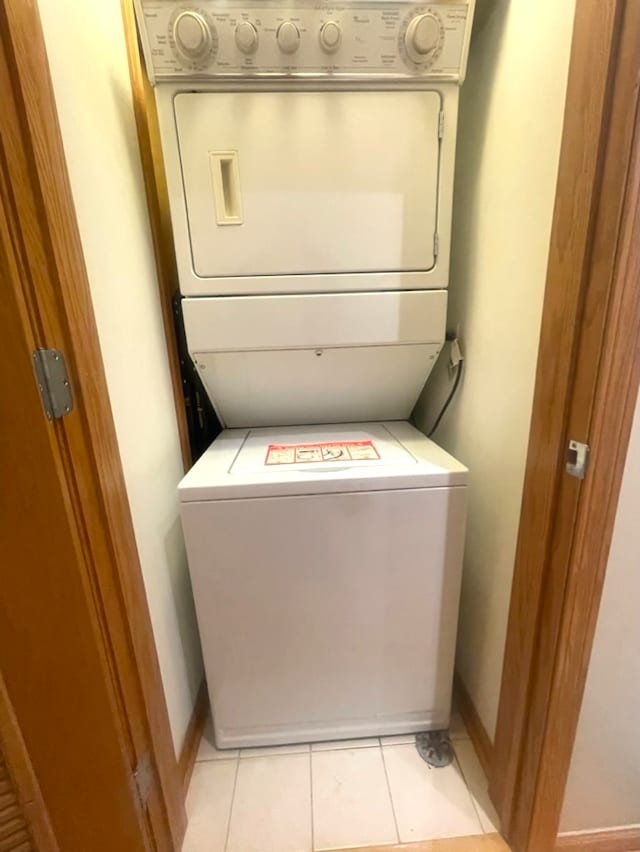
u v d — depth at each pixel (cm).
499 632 125
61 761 95
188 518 115
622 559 89
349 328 126
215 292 121
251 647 130
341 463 125
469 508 142
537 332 99
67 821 100
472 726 144
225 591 123
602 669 98
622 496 85
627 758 107
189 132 108
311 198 115
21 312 69
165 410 132
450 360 149
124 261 107
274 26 100
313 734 143
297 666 133
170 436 134
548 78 90
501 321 115
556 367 86
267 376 138
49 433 75
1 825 95
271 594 124
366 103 109
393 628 131
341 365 136
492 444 123
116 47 107
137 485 110
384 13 100
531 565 99
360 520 119
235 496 115
